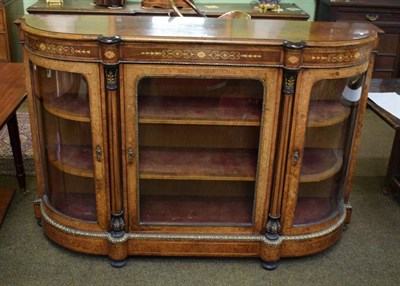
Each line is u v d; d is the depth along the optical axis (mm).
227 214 2088
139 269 2082
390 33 3795
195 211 2100
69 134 2041
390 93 2484
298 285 2023
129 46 1717
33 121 2053
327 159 2133
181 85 1888
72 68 1761
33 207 2498
